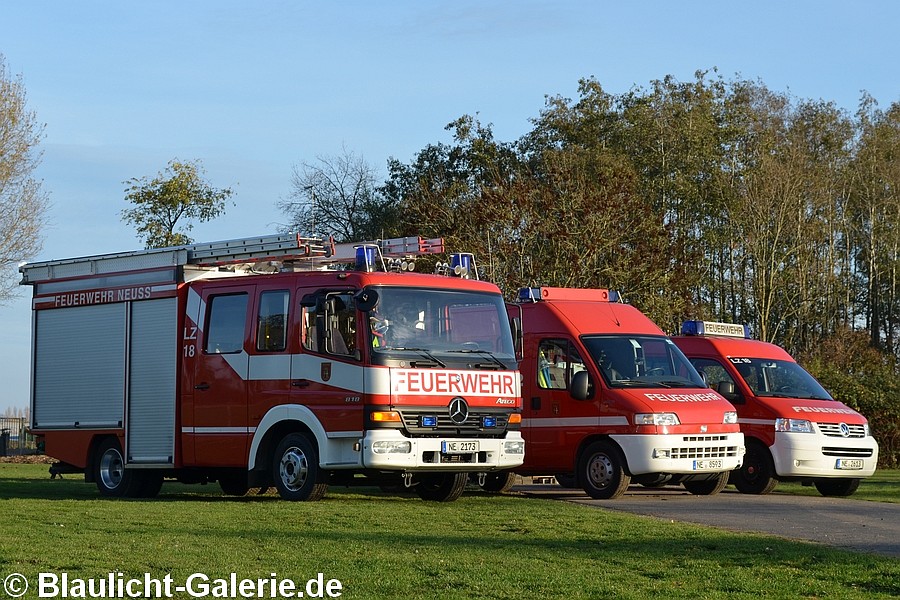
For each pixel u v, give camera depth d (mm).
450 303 16312
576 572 9930
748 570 10141
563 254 36844
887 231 63781
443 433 15781
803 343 58125
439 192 41906
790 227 57219
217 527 12758
